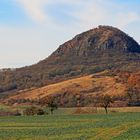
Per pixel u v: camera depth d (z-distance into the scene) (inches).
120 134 2434.8
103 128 3125.0
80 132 2878.9
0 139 2596.0
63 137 2529.5
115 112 7116.1
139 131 2581.2
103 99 7140.8
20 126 3971.5
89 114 6481.3
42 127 3705.7
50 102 7431.1
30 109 7416.3
